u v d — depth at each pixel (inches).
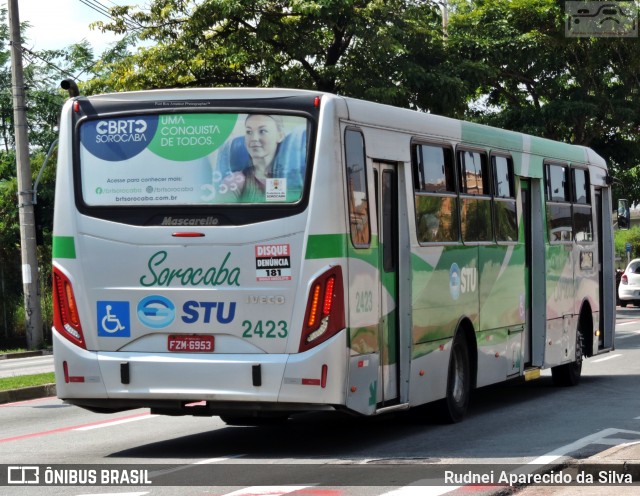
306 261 396.5
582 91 1605.6
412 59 1290.6
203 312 401.7
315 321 394.9
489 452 415.5
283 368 393.7
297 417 538.3
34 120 1972.2
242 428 500.7
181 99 412.2
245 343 398.9
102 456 419.2
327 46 1286.9
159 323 406.3
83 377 412.8
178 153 410.3
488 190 550.6
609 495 326.3
